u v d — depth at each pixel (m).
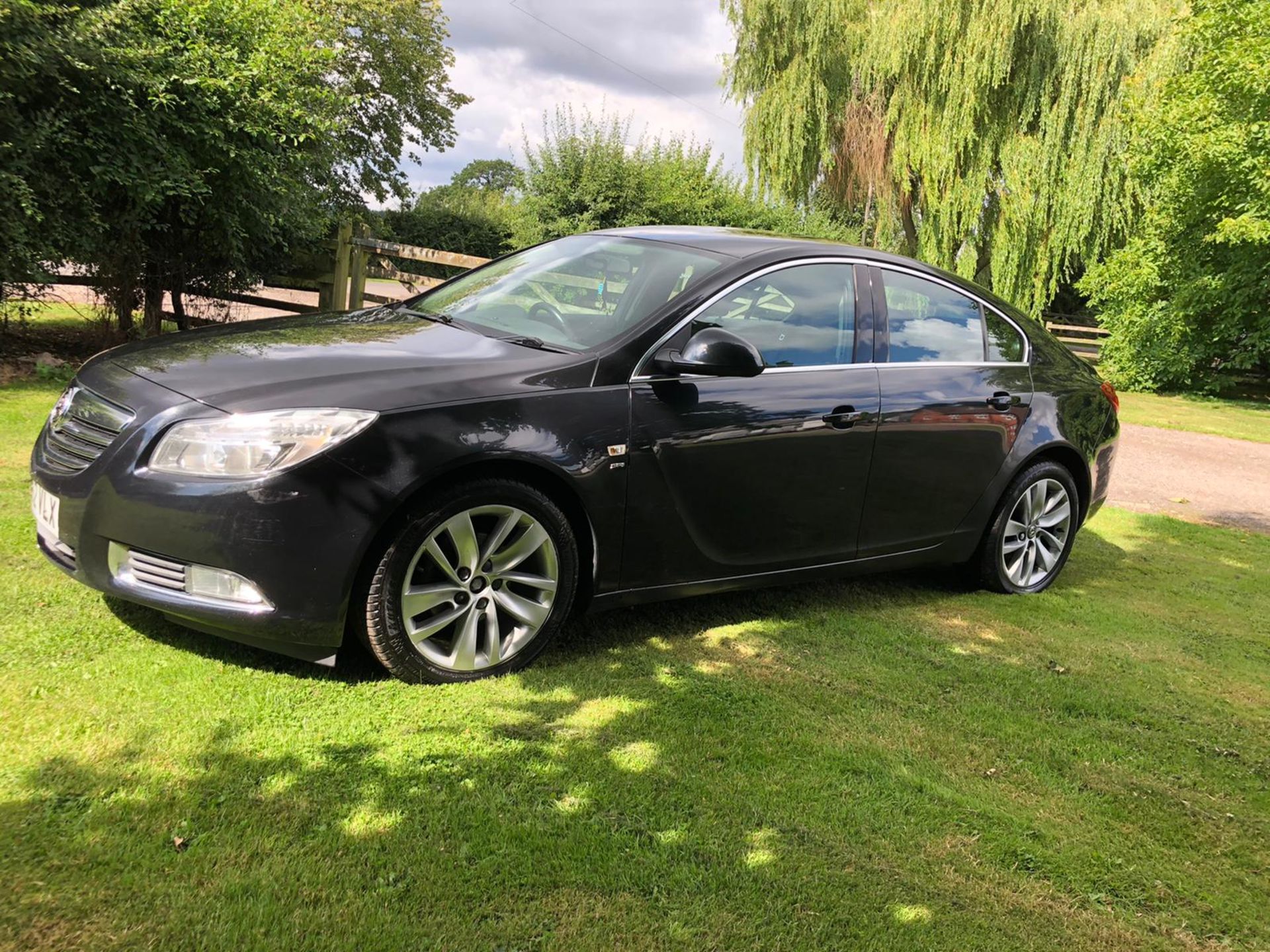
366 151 25.22
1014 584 4.59
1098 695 3.41
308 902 1.88
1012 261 20.28
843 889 2.13
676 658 3.33
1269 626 4.52
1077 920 2.14
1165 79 17.75
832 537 3.78
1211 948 2.11
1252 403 15.81
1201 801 2.76
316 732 2.51
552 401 2.97
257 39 8.28
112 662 2.72
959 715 3.12
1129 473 8.64
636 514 3.18
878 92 21.06
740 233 4.12
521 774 2.43
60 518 2.76
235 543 2.55
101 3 7.34
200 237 8.90
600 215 19.27
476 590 2.93
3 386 6.68
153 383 2.81
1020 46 19.36
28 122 6.82
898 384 3.87
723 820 2.34
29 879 1.83
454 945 1.81
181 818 2.08
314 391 2.71
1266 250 14.79
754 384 3.44
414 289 11.95
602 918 1.94
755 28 21.97
